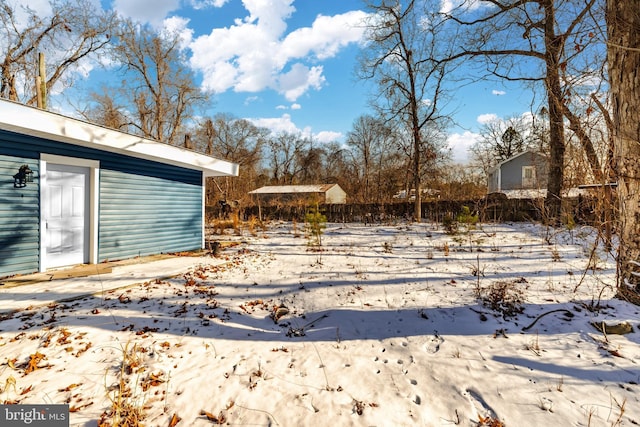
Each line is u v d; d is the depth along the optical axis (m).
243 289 5.48
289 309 4.70
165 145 7.72
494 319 3.86
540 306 4.10
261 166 43.97
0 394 2.53
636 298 3.76
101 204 6.77
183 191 8.77
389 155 28.22
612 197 4.69
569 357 2.94
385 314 4.27
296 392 2.68
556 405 2.38
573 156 6.59
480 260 6.98
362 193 34.75
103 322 3.79
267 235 13.80
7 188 5.38
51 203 6.03
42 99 7.07
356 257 8.12
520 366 2.87
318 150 48.50
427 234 11.84
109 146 6.53
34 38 15.07
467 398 2.52
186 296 4.93
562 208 9.97
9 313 3.93
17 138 5.49
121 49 20.23
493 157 32.72
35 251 5.76
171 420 2.35
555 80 6.71
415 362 3.06
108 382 2.74
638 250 3.77
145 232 7.72
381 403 2.51
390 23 16.23
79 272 5.82
